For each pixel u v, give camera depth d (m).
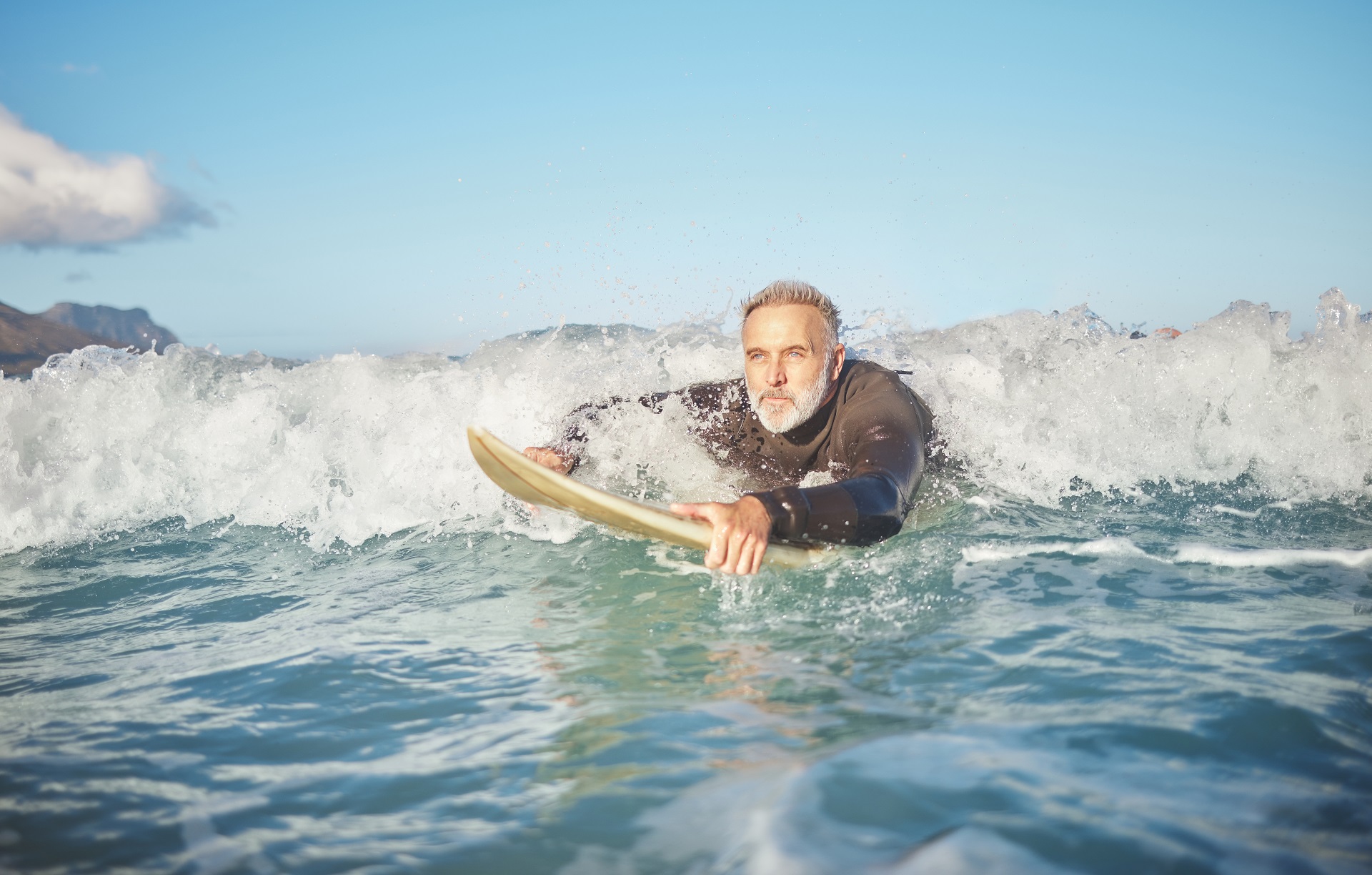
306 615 2.67
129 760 1.67
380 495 3.99
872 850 1.14
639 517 2.60
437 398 4.88
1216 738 1.52
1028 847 1.15
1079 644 2.06
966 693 1.79
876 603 2.47
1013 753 1.46
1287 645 2.03
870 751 1.48
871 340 6.00
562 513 3.60
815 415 3.52
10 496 3.92
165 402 4.79
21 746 1.75
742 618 2.42
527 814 1.39
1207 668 1.88
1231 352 4.86
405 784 1.52
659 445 3.99
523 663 2.15
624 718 1.76
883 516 2.64
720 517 2.34
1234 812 1.25
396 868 1.25
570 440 3.95
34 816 1.45
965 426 4.28
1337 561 2.80
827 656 2.09
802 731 1.63
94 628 2.65
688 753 1.57
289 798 1.50
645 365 5.30
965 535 3.13
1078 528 3.25
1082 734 1.54
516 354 5.83
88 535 3.89
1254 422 4.59
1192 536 3.14
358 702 1.93
